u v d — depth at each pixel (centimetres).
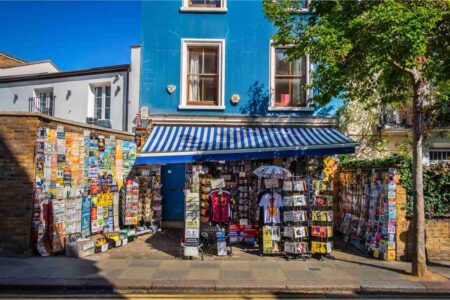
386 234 953
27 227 926
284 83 1402
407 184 956
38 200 943
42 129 953
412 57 784
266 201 988
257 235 1094
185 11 1394
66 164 1034
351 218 1177
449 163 990
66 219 1022
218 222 1064
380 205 995
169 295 711
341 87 914
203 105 1380
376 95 1283
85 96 1473
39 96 1573
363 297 718
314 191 977
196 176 1031
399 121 1417
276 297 712
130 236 1145
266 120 1356
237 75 1384
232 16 1395
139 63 1392
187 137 1237
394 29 726
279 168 992
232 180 1231
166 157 1089
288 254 955
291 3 1023
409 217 950
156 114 1360
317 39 927
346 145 1128
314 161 1291
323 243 945
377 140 1391
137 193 1263
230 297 706
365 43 814
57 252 979
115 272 815
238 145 1133
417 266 810
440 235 956
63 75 1502
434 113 1348
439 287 741
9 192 929
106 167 1210
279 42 1005
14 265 852
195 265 886
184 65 1388
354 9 872
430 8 773
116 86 1421
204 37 1390
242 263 909
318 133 1284
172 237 1214
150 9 1400
